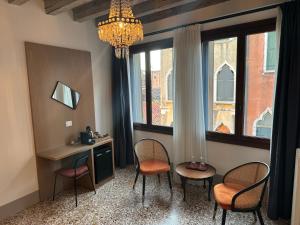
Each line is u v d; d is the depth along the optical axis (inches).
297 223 88.2
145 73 155.6
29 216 105.5
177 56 129.2
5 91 102.7
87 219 101.5
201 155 129.6
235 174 98.4
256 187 84.0
